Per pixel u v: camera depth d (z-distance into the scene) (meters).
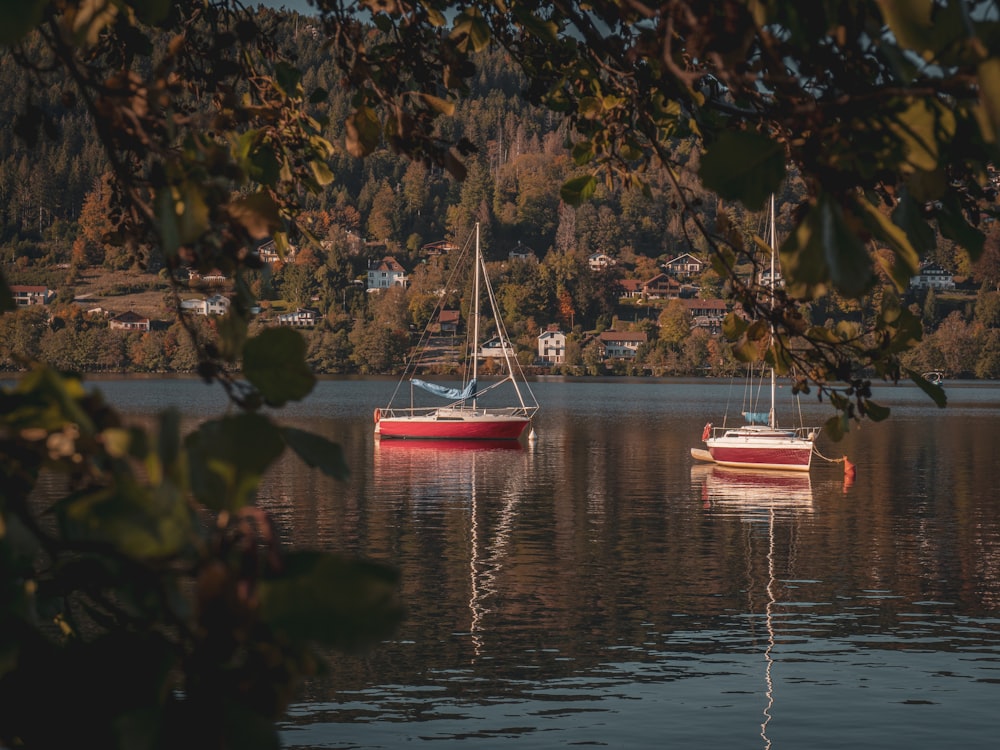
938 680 16.91
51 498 34.12
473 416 75.12
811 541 31.17
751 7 1.57
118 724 1.25
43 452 1.31
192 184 1.67
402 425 74.94
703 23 1.60
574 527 34.28
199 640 1.26
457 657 18.30
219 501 1.33
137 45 3.22
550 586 24.36
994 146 1.57
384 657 18.25
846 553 29.00
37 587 1.62
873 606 22.23
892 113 1.56
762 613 21.61
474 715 15.27
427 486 46.59
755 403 131.25
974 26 1.28
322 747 13.96
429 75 3.32
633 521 35.69
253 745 1.27
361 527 34.06
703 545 30.50
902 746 13.97
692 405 127.69
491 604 22.44
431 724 14.88
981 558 28.08
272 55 3.66
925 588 24.09
